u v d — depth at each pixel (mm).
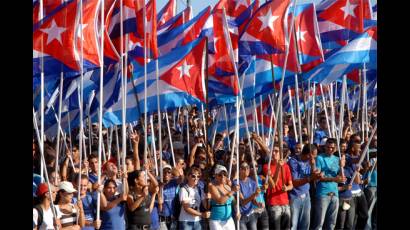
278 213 24953
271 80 30266
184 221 22719
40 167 20484
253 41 25516
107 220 20328
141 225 21141
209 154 24656
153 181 21859
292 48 29906
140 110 27750
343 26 33000
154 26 25453
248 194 24156
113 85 27656
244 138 30531
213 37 27891
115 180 21688
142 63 27531
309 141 26328
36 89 26422
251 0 31547
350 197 28016
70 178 20125
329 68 31109
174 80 26844
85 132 35406
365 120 34875
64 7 20016
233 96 27875
